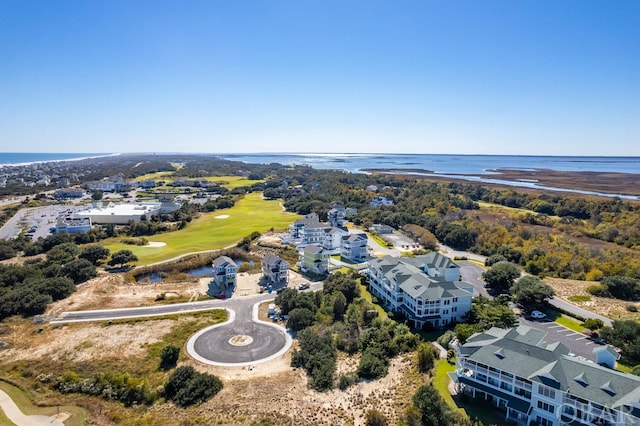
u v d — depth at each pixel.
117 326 75.94
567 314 78.94
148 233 152.25
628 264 102.06
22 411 51.84
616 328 65.12
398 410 49.81
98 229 148.62
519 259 114.19
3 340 70.44
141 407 53.06
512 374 47.97
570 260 107.31
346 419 49.03
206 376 57.25
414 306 75.44
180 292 94.12
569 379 44.59
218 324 77.06
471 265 114.19
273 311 81.06
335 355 65.44
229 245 133.50
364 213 178.75
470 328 65.06
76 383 57.44
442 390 53.78
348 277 91.25
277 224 167.00
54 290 88.56
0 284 89.81
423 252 126.62
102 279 100.50
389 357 64.06
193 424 48.50
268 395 54.72
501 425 46.41
